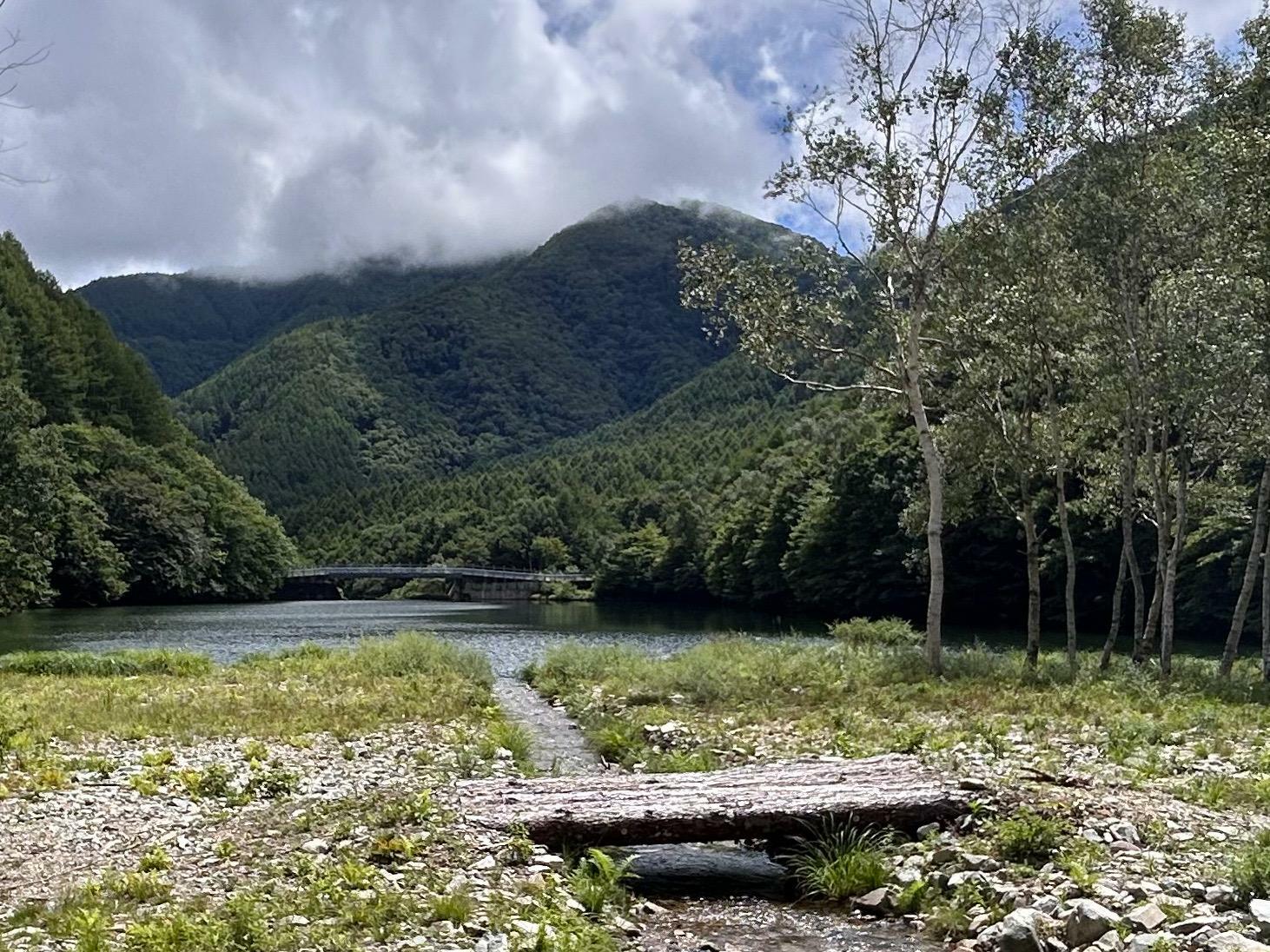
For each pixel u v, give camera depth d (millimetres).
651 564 122812
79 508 93250
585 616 87000
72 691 26141
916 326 30094
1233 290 25750
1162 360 28484
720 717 21641
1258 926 7855
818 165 29516
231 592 121562
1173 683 25125
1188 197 27750
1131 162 27953
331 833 11219
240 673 32094
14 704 22469
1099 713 19422
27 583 69375
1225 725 17719
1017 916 8523
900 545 68750
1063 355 29766
